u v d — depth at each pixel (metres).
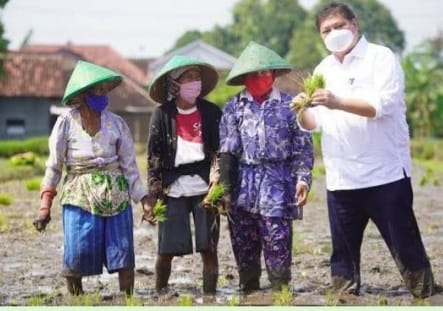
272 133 9.21
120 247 9.18
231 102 9.38
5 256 12.60
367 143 9.00
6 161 43.94
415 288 9.14
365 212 9.23
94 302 9.04
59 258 12.45
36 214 17.95
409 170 9.12
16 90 60.72
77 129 9.19
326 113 9.18
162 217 9.27
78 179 9.19
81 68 9.19
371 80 8.95
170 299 9.28
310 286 10.08
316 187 25.16
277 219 9.20
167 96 9.66
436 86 61.91
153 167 9.45
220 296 9.49
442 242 13.72
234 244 9.55
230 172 9.28
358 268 9.43
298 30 100.62
